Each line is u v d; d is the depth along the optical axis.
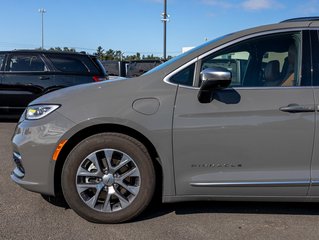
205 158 3.57
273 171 3.58
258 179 3.56
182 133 3.53
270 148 3.53
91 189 3.69
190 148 3.55
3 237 3.40
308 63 3.63
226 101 3.54
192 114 3.53
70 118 3.56
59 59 9.09
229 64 3.69
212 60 3.68
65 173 3.61
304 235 3.52
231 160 3.56
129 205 3.64
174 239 3.41
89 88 3.74
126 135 3.61
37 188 3.66
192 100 3.55
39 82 8.96
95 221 3.67
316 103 3.51
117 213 3.64
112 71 18.61
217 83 3.42
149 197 3.63
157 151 3.56
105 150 3.59
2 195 4.38
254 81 3.63
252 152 3.54
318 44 3.67
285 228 3.65
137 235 3.47
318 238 3.47
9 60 9.01
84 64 9.20
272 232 3.57
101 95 3.63
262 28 3.75
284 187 3.57
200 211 4.00
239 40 3.71
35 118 3.69
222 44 3.71
